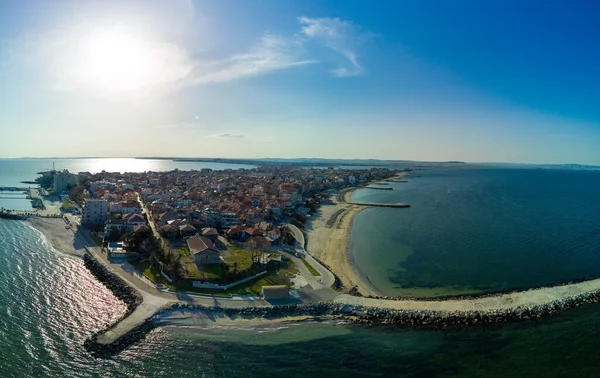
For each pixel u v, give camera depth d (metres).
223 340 78.75
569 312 90.25
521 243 151.75
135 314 86.50
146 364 70.31
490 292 102.94
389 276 116.44
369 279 113.81
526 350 75.12
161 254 123.88
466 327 83.88
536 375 67.56
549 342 77.69
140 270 114.50
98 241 146.62
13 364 68.62
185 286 101.75
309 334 81.50
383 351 75.12
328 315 89.69
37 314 87.44
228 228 163.00
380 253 140.62
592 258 130.75
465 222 196.00
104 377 66.25
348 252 141.38
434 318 86.88
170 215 174.00
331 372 68.50
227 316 88.06
